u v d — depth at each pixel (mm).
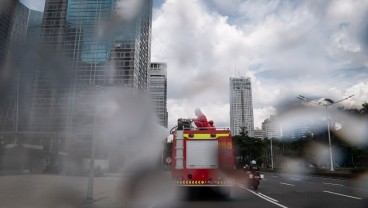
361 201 12312
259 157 72875
